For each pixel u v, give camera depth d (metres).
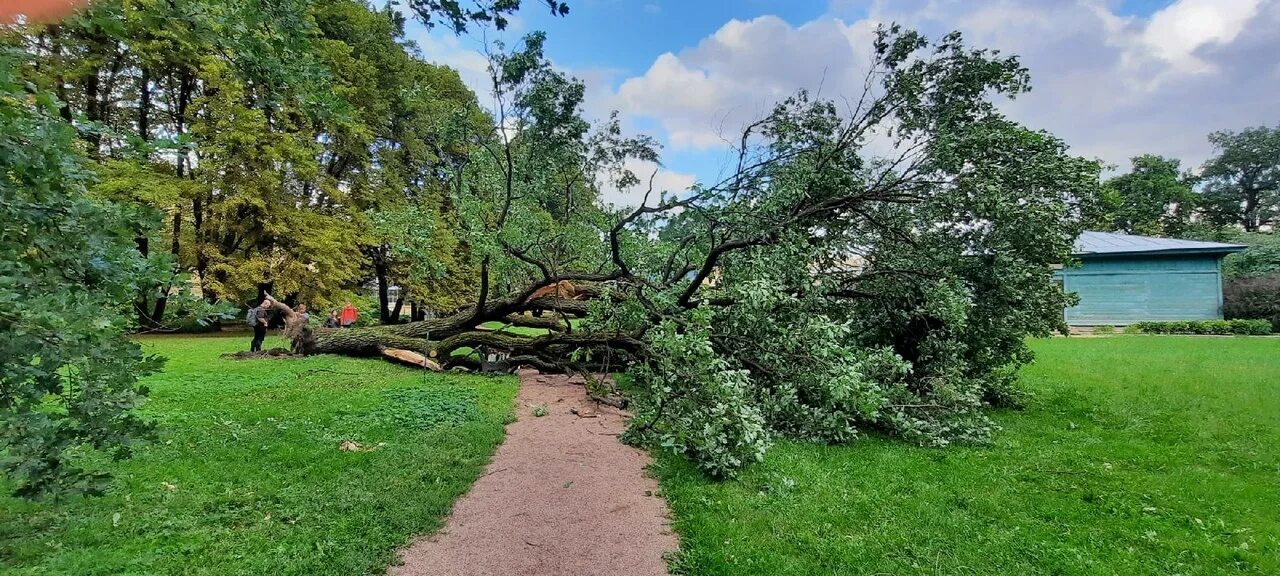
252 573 2.85
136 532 3.20
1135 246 21.38
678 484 4.31
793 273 6.24
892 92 6.71
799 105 7.24
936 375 6.36
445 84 20.39
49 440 2.37
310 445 4.91
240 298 16.92
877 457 5.02
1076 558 3.17
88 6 2.37
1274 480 4.40
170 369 8.74
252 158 16.70
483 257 8.53
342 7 16.31
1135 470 4.67
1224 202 42.06
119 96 16.59
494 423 5.91
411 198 20.23
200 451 4.62
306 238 17.22
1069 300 7.36
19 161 2.20
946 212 6.54
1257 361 11.03
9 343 2.14
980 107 6.60
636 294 7.50
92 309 2.33
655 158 9.16
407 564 3.07
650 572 3.05
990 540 3.38
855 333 7.15
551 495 4.10
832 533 3.46
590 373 8.59
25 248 2.42
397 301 24.30
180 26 2.82
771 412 5.64
